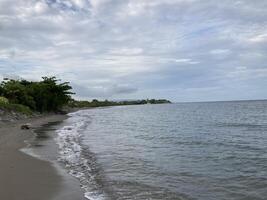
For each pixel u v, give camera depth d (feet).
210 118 199.72
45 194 37.06
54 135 99.81
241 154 66.85
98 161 57.82
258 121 169.58
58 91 279.08
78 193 37.78
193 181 44.32
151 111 348.79
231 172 49.88
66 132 111.24
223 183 43.32
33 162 55.36
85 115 268.82
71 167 52.34
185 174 48.44
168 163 56.80
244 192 39.14
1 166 51.72
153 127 139.74
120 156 63.41
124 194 38.01
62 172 48.34
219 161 59.06
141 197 36.99
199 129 128.06
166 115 252.42
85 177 45.75
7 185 40.50
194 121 175.22
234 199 36.52
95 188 40.24
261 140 92.27
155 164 55.77
